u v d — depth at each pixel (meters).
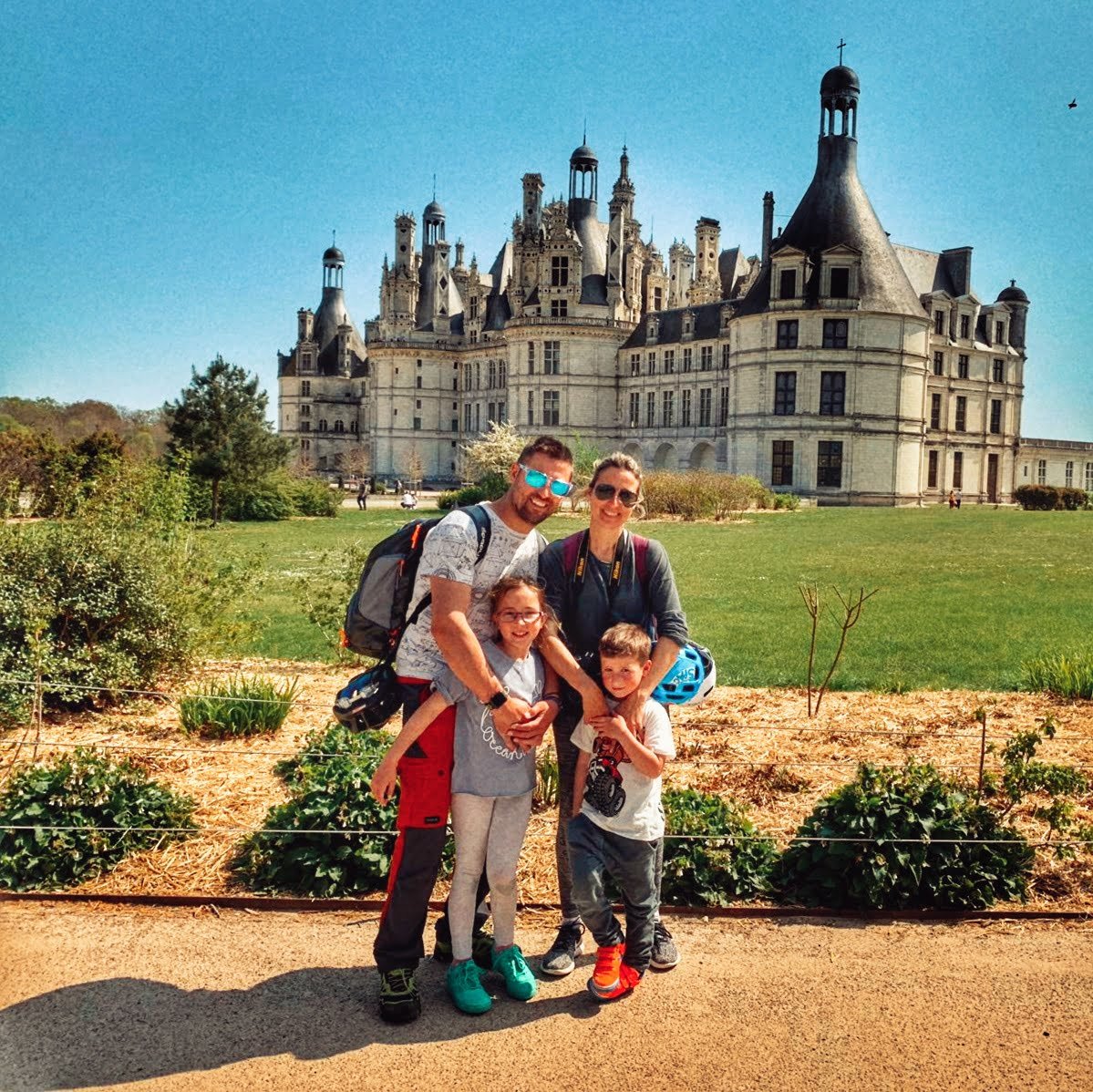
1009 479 100.12
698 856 7.05
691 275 126.94
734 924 6.70
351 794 7.35
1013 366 99.00
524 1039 5.28
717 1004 5.65
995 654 16.19
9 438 45.66
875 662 15.60
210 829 7.96
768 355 81.94
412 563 5.75
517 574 5.73
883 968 6.07
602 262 110.25
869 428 80.75
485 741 5.66
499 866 5.79
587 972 6.05
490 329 127.00
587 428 108.25
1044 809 7.89
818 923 6.73
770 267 81.44
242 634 14.68
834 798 7.30
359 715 5.77
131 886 7.07
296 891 7.01
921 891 6.92
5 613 11.42
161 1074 4.92
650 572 6.07
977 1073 4.97
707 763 9.98
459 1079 4.91
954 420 94.12
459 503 65.12
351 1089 4.82
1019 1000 5.68
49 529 12.74
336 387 157.75
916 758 10.12
